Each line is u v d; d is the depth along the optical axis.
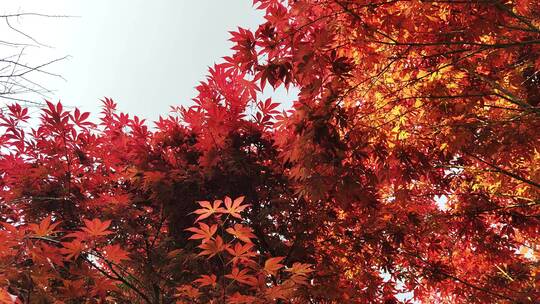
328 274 4.42
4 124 4.71
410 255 6.05
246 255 2.51
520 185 5.23
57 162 4.82
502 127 4.14
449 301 7.98
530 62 4.10
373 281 5.43
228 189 4.64
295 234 4.75
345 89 3.89
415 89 4.19
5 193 4.76
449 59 3.83
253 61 3.54
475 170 4.90
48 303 2.86
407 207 5.43
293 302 4.04
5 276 2.63
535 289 5.98
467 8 3.32
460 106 4.02
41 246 2.76
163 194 4.61
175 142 5.17
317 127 3.50
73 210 4.88
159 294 4.65
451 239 6.58
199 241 4.45
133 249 4.70
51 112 4.77
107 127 5.51
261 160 5.00
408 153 4.42
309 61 3.32
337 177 3.75
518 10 3.89
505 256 5.88
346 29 3.44
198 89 4.82
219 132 4.68
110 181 5.31
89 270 2.81
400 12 3.57
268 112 4.77
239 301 2.55
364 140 4.04
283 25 3.43
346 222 5.08
